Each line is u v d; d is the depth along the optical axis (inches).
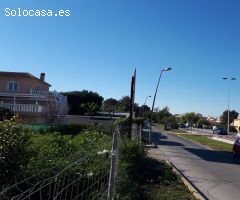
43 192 287.0
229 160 935.7
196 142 1697.8
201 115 5782.5
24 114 1943.9
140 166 575.8
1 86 2176.4
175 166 725.3
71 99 3191.4
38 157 328.5
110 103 4303.6
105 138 569.9
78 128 1171.9
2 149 284.0
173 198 414.3
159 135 2166.6
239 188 529.7
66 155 383.2
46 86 2458.2
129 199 362.3
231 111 5511.8
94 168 325.1
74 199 286.4
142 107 3186.5
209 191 494.6
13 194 278.2
